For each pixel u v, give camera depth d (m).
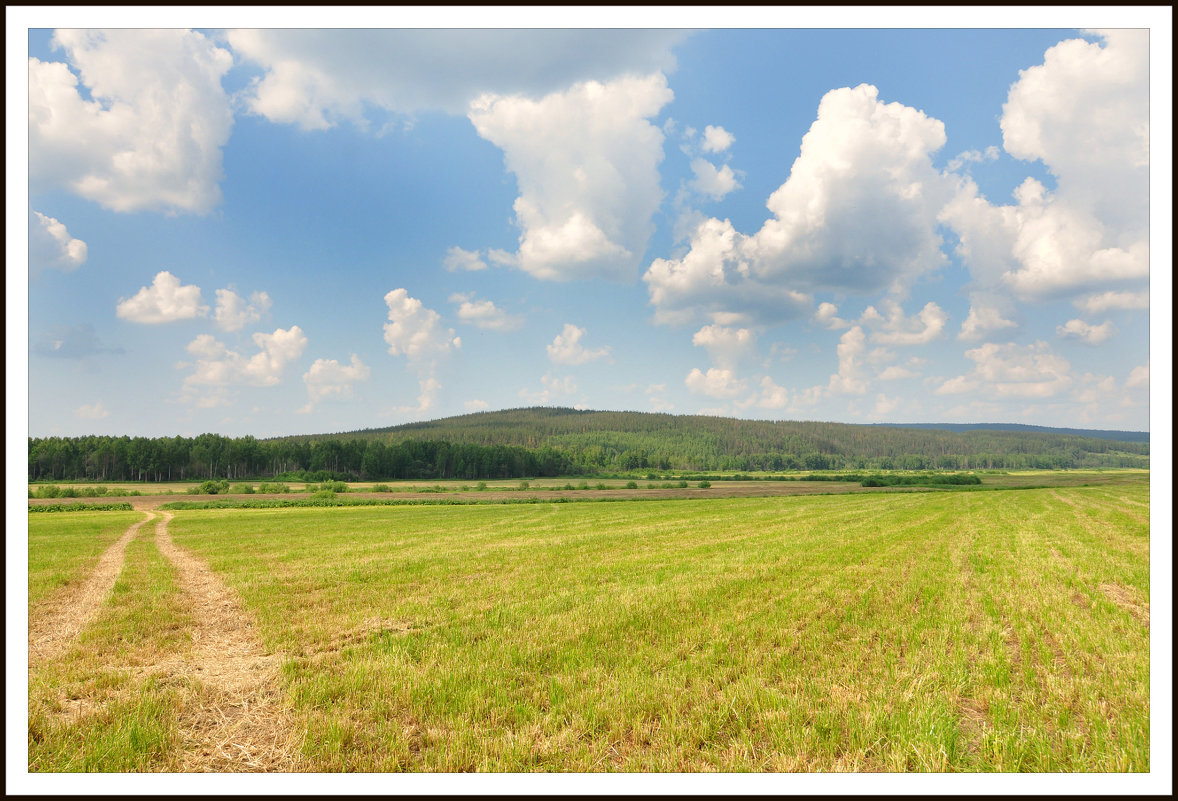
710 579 14.82
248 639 10.12
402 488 91.62
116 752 5.69
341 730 6.08
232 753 5.80
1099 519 31.50
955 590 13.18
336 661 8.73
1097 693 6.93
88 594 14.15
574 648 9.04
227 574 16.80
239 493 77.75
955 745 5.68
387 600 13.02
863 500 54.22
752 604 11.94
